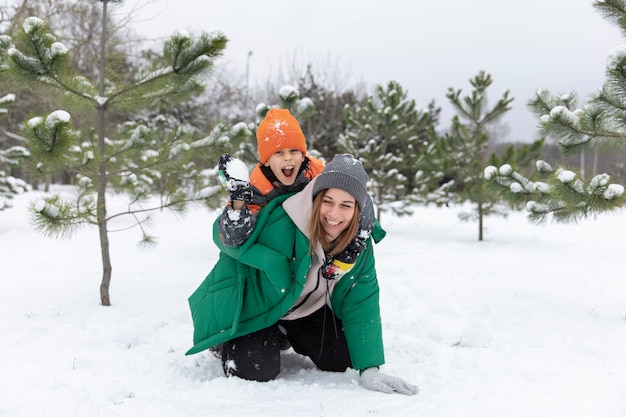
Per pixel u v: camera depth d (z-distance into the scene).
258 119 7.72
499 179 5.31
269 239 2.53
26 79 4.05
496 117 10.80
